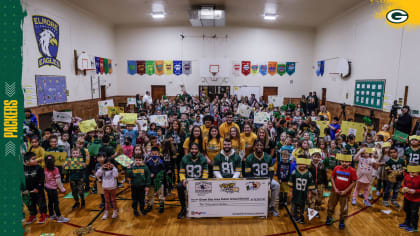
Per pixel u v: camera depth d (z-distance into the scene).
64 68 12.86
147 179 5.46
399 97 10.39
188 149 6.24
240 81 20.05
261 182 5.29
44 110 11.20
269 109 13.78
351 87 14.29
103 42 17.73
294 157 6.14
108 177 5.38
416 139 6.10
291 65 19.94
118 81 20.16
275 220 5.43
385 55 11.30
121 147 7.15
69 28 13.36
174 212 5.79
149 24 19.52
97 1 13.64
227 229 5.09
